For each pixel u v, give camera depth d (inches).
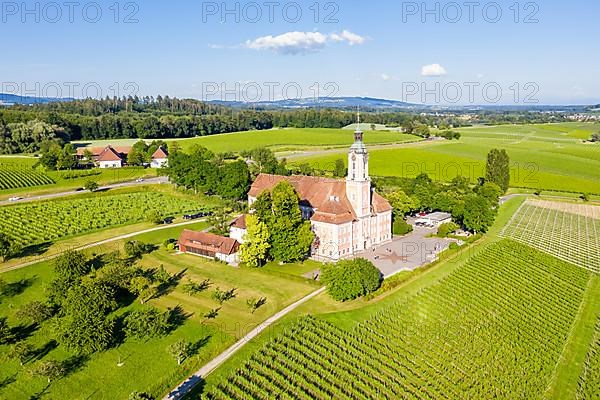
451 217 6181.1
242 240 4842.5
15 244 4525.1
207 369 2844.5
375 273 3752.5
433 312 3622.0
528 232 5940.0
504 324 3602.4
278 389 2657.5
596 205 7436.0
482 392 2859.3
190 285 3850.9
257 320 3417.8
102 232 5423.2
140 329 3110.2
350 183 4872.0
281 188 4581.7
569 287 4360.2
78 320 3034.0
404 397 2711.6
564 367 3235.7
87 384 2755.9
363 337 3223.4
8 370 2871.6
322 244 4741.6
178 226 5708.7
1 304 3654.0
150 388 2655.0
